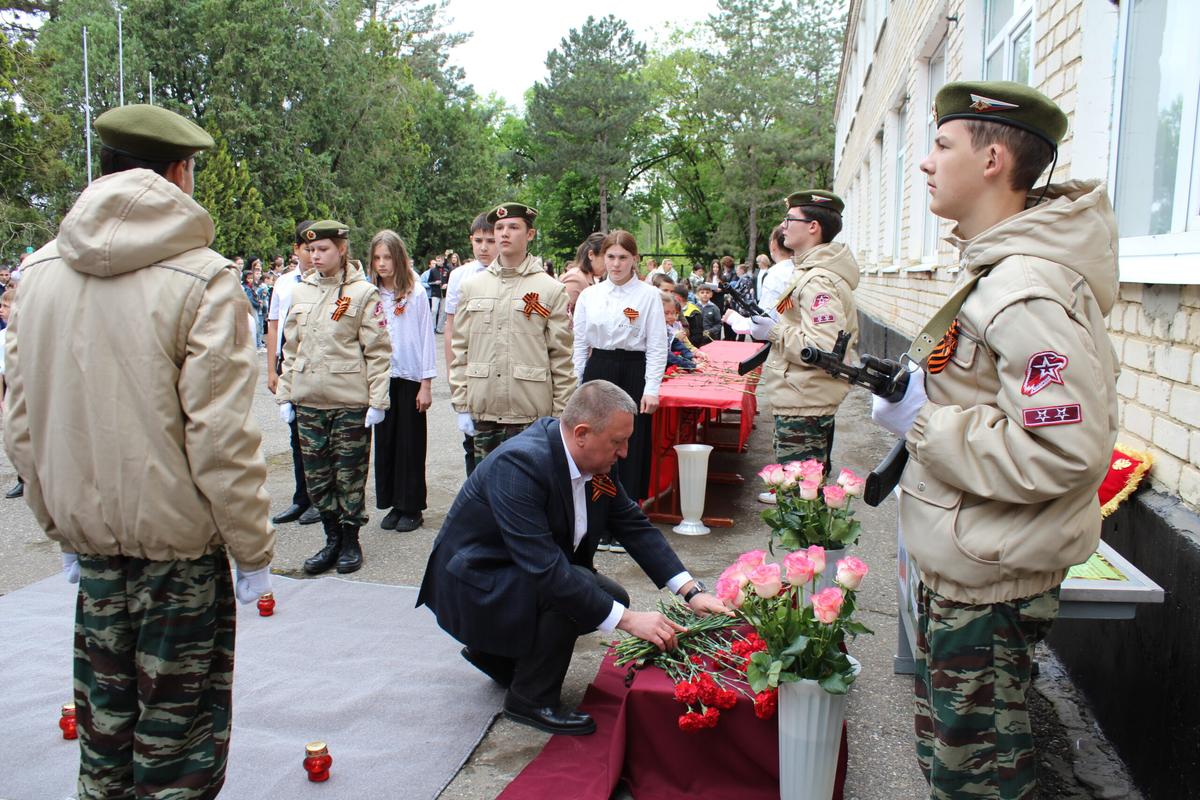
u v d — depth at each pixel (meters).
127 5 30.95
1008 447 1.79
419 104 45.19
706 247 48.31
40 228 21.75
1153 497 3.04
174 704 2.20
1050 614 1.97
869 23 15.70
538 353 4.73
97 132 2.26
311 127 34.00
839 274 4.44
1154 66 3.47
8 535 5.66
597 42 42.84
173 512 2.12
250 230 28.17
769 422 9.49
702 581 4.72
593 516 3.26
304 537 5.53
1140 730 2.88
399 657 3.83
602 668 3.55
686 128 50.28
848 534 3.45
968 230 2.05
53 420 2.15
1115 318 3.59
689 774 2.84
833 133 43.41
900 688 3.54
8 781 2.87
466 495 3.28
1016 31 5.72
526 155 51.28
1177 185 3.23
